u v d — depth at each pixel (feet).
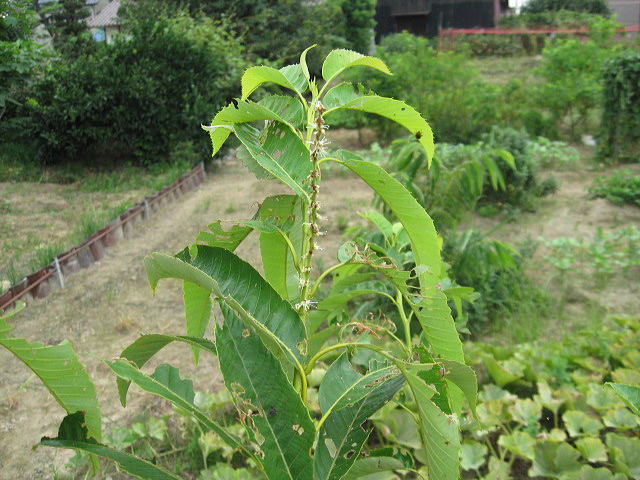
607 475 9.89
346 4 73.77
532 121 41.65
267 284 5.11
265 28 63.52
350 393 5.32
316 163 5.01
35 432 12.06
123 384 5.47
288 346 4.98
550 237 24.30
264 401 4.28
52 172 34.50
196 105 36.47
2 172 33.22
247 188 33.27
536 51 81.92
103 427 12.08
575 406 12.34
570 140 42.14
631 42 67.56
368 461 5.70
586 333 14.99
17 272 19.90
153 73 35.88
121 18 61.52
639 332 14.97
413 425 11.43
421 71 41.52
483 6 92.22
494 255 15.60
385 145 42.55
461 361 5.65
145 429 11.50
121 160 37.37
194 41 39.34
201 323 6.12
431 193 16.25
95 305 18.11
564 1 117.39
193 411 4.46
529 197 27.55
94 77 35.22
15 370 14.42
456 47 72.38
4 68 32.01
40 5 61.00
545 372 13.41
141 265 21.40
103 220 25.35
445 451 4.59
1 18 34.37
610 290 19.36
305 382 4.95
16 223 25.50
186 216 27.73
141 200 29.40
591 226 25.59
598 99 39.29
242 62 45.34
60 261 19.86
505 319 16.52
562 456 10.61
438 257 5.48
